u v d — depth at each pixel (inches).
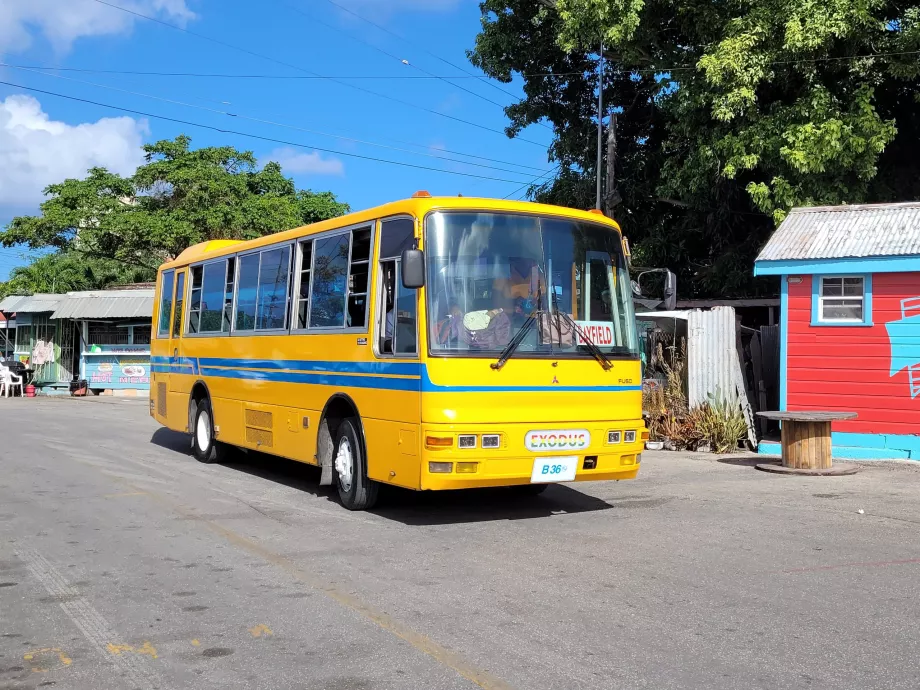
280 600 227.1
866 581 238.1
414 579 245.6
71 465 492.1
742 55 692.1
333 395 362.3
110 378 1246.3
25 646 194.9
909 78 706.8
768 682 167.6
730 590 229.9
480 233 316.2
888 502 362.0
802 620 204.7
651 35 812.6
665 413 560.7
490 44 1030.4
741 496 378.9
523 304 317.1
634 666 176.7
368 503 348.2
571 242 332.5
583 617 208.7
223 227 1272.1
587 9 767.1
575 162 1092.5
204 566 263.0
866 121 669.9
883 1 668.1
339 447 363.3
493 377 304.8
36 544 293.6
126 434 672.4
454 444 297.3
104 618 214.1
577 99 1091.3
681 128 797.2
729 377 548.7
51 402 1088.8
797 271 501.4
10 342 1470.2
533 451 309.7
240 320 463.5
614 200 976.3
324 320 376.5
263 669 179.2
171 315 571.5
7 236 1328.7
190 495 391.2
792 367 509.4
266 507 360.8
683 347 571.8
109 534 308.7
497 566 258.8
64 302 1220.5
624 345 338.6
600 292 336.5
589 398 323.9
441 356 299.7
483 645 190.7
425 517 337.4
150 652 190.1
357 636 198.2
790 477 432.8
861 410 491.8
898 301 482.6
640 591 229.9
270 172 1412.4
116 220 1258.6
